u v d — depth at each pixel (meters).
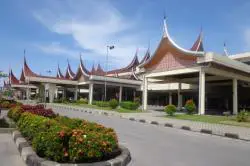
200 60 22.77
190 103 23.02
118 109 28.62
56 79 45.62
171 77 31.34
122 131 11.91
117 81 43.03
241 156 7.47
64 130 5.62
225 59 23.61
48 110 11.96
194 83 35.34
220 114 25.88
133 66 52.78
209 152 7.84
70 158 5.43
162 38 26.80
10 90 51.97
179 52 24.92
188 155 7.30
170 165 6.14
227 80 31.48
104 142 5.72
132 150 7.75
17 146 7.59
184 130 13.62
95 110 27.06
